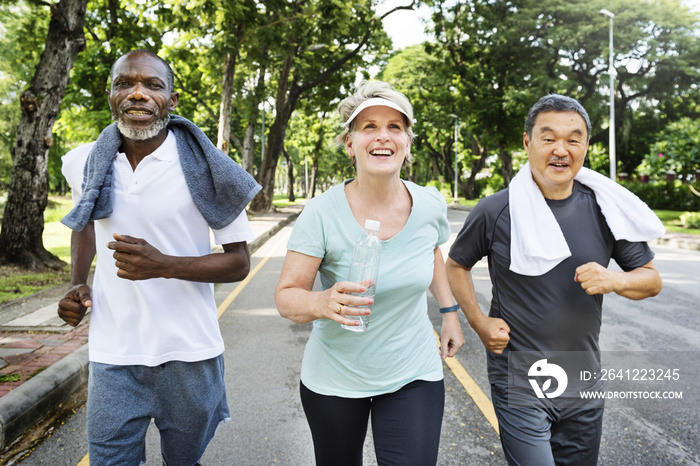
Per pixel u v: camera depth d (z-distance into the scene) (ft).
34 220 27.86
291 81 84.23
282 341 16.52
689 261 35.73
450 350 7.43
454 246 6.88
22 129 27.40
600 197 6.14
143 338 6.26
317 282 26.02
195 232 6.57
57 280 25.40
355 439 6.39
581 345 6.15
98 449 6.20
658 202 87.51
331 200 6.15
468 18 89.97
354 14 66.33
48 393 11.23
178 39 63.77
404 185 6.53
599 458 9.31
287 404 11.69
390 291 6.04
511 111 88.58
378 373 6.16
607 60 80.07
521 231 6.14
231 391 12.44
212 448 9.75
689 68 77.97
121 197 6.16
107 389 6.20
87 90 59.77
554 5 80.07
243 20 47.50
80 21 27.96
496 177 155.02
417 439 5.90
